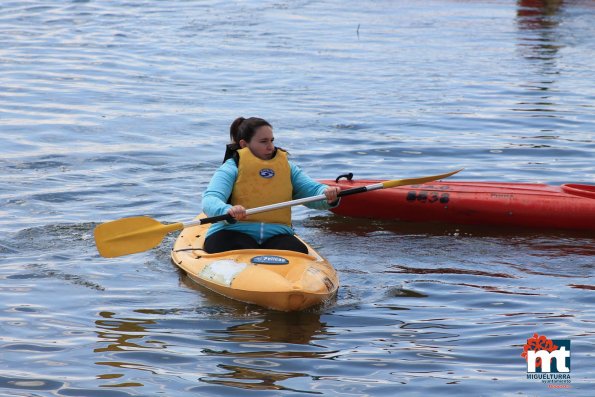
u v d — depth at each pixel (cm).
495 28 5931
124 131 3148
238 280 1680
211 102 3675
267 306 1648
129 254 1908
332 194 1852
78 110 3453
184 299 1688
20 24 5572
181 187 2503
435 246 2108
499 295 1738
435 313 1638
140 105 3584
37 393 1284
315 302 1648
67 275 1800
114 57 4628
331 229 2259
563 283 1822
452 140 3128
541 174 2714
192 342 1480
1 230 2072
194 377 1342
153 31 5462
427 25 6006
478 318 1609
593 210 2252
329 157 2884
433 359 1423
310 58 4741
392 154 2939
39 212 2228
